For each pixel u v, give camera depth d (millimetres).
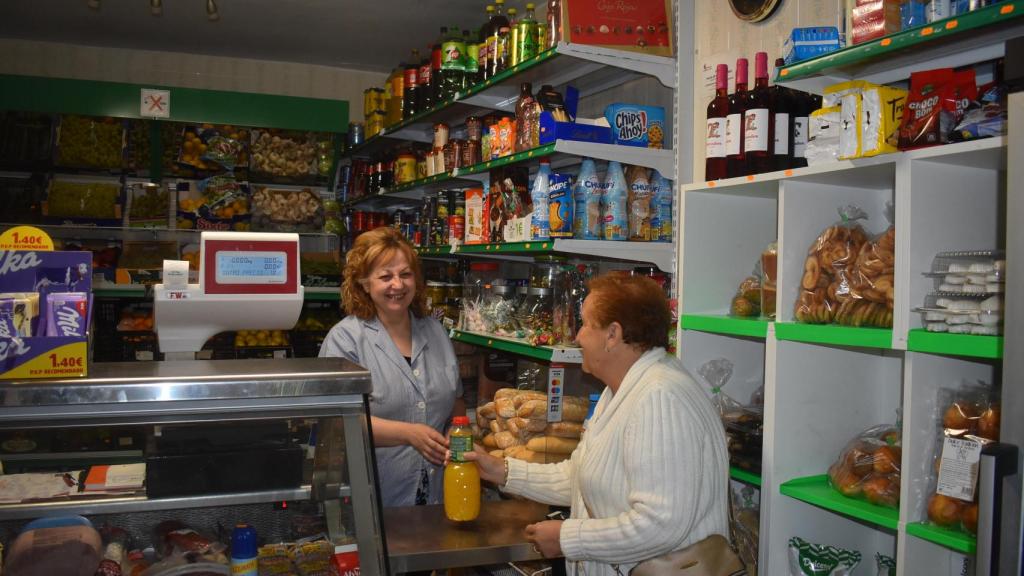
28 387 1304
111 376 1392
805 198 2111
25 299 1353
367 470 1480
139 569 1428
